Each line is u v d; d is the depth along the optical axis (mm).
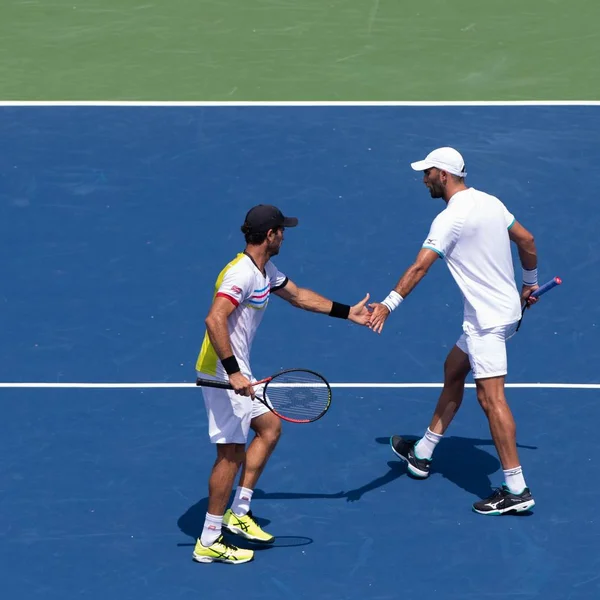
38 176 51156
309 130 54062
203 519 35000
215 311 31641
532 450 37875
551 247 47281
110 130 54031
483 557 33344
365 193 50188
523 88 57469
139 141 53344
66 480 36438
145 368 41719
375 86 57562
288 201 49656
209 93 56938
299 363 42000
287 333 43469
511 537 34125
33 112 55344
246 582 32406
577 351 42562
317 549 33781
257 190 50312
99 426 38938
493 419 34812
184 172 51406
